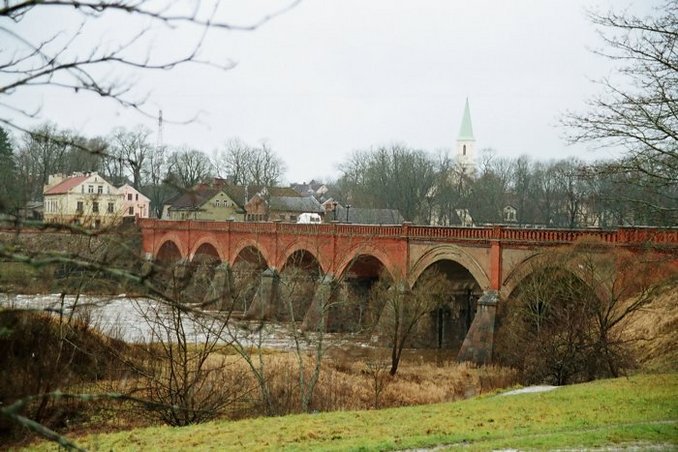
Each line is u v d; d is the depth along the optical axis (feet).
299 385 108.37
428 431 67.05
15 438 70.18
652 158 77.41
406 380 135.54
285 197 414.21
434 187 439.63
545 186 442.91
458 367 148.77
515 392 104.17
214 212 363.56
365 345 179.93
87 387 84.84
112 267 21.65
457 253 166.20
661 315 120.67
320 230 210.38
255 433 68.85
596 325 122.72
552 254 134.21
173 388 88.33
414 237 179.42
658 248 103.35
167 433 70.74
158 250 257.96
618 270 122.52
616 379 95.55
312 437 66.08
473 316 197.16
